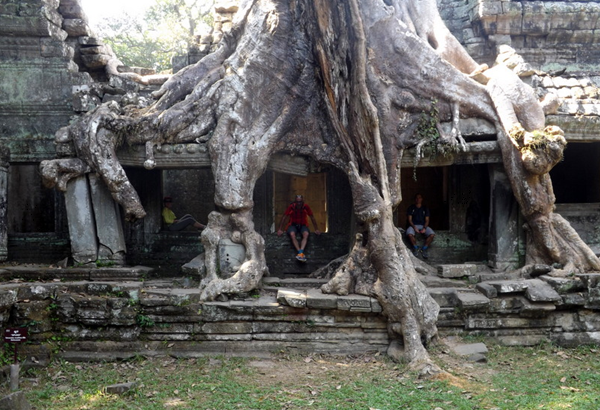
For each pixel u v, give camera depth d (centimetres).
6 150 1024
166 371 737
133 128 937
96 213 958
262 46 923
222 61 998
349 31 865
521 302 847
